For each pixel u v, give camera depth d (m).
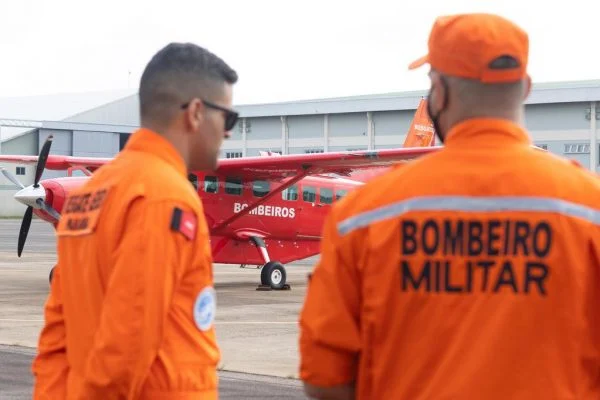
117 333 2.96
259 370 10.34
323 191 22.64
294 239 22.28
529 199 2.50
